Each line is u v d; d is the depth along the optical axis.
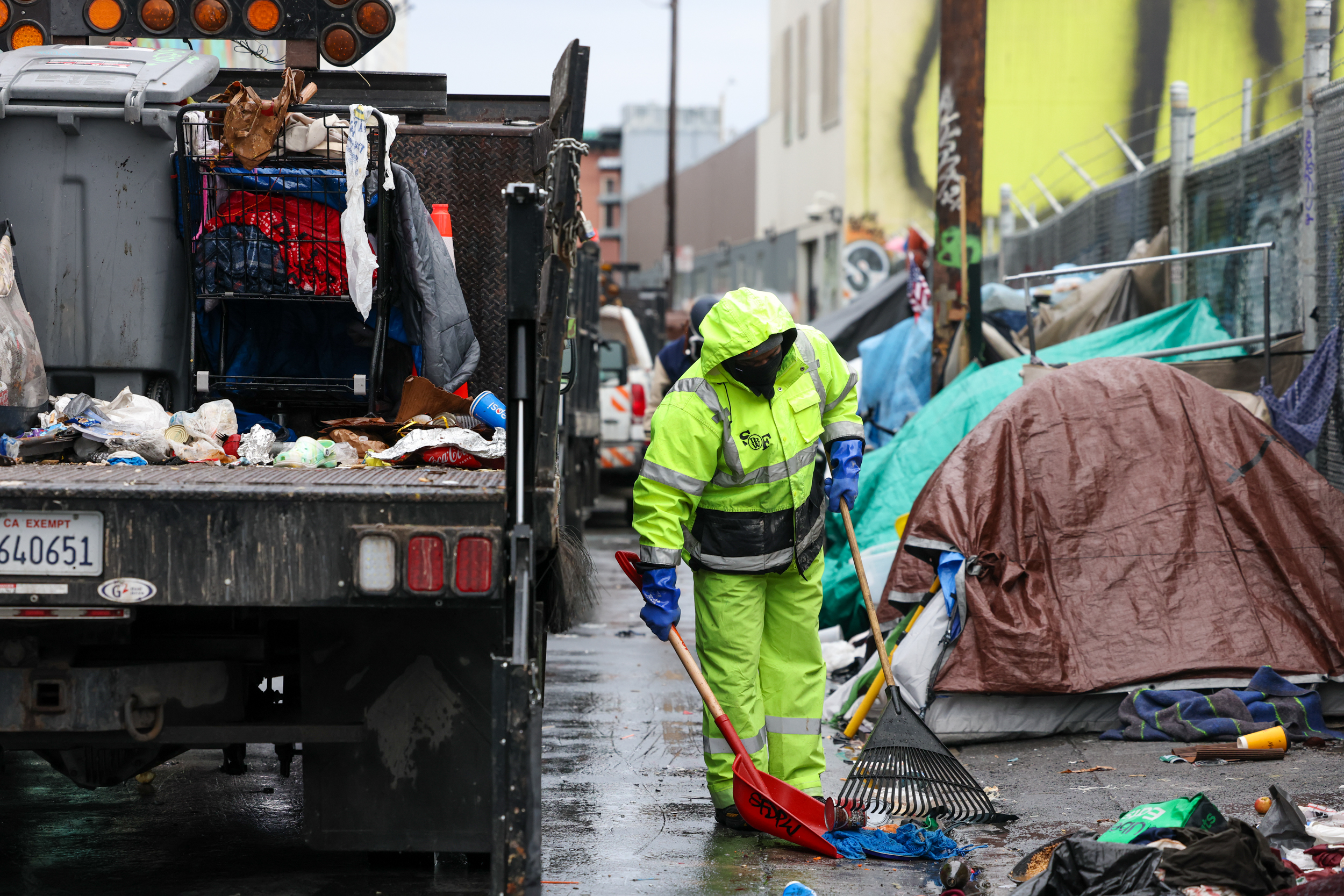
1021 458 11.12
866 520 15.25
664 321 41.09
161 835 8.25
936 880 7.30
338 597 5.73
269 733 6.43
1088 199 26.06
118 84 7.91
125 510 5.71
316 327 8.52
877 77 59.41
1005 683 10.31
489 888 7.09
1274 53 56.16
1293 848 7.16
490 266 8.71
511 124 9.21
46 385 7.59
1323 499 10.86
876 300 27.22
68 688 6.02
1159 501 11.04
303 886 7.18
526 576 5.66
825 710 11.63
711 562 8.41
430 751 6.54
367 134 7.81
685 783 9.62
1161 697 10.35
